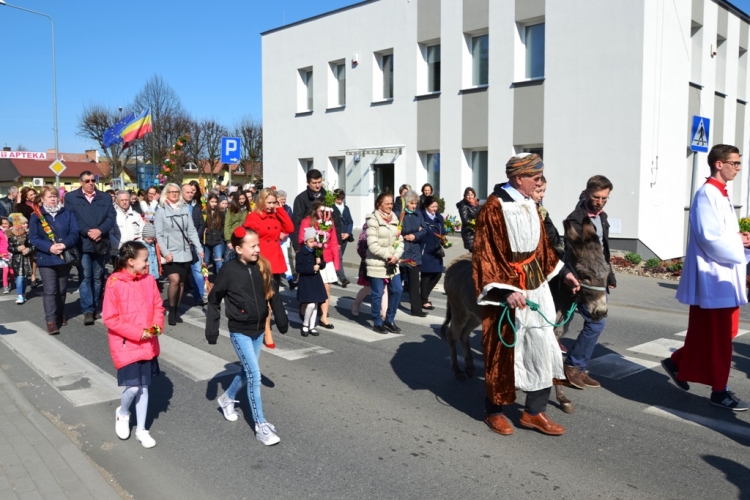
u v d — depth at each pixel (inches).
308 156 950.4
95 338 319.6
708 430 197.5
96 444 190.4
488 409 197.6
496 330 185.2
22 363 274.7
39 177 2283.5
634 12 582.2
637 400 225.5
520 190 183.3
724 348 212.8
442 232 389.4
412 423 204.8
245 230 191.8
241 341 191.2
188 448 186.7
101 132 1786.4
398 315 375.6
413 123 792.9
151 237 374.0
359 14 846.5
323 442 189.9
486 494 156.6
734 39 767.1
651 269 535.8
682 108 646.5
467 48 735.1
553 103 646.5
